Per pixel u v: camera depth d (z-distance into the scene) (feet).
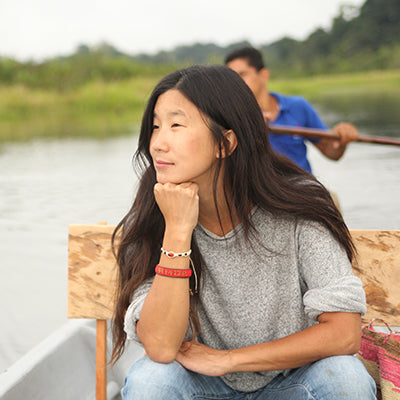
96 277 5.47
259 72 11.63
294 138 11.71
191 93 4.42
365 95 87.40
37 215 16.39
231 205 4.77
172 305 4.54
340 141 12.03
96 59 84.07
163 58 226.17
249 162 4.56
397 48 169.27
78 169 24.43
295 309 4.80
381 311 5.29
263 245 4.71
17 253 12.88
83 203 17.89
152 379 4.48
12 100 67.26
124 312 5.02
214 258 4.88
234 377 4.96
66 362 6.51
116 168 24.57
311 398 4.44
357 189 18.95
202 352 4.74
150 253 4.94
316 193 4.79
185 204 4.54
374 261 5.30
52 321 9.62
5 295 10.56
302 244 4.73
